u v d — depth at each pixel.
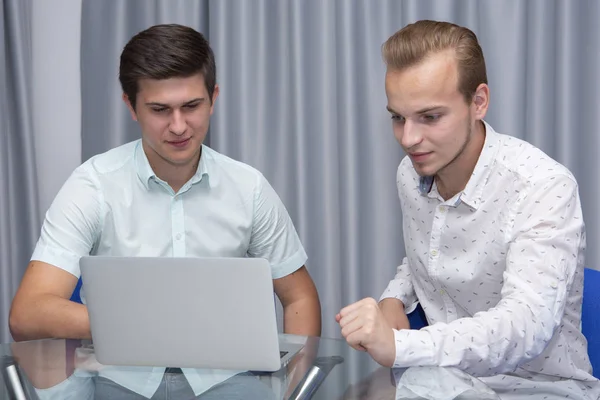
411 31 1.45
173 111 1.58
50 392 1.12
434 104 1.40
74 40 2.65
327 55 2.42
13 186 2.57
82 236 1.70
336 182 2.46
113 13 2.51
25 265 2.59
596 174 2.26
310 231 2.48
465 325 1.30
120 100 2.52
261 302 1.17
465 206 1.60
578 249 1.44
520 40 2.27
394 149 2.42
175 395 1.10
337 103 2.43
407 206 1.75
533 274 1.37
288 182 2.51
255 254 1.88
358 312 1.26
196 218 1.80
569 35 2.24
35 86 2.66
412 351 1.25
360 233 2.44
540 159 1.51
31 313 1.51
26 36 2.55
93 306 1.24
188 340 1.21
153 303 1.21
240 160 2.48
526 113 2.33
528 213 1.46
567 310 1.56
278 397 1.08
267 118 2.48
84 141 2.53
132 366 1.25
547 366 1.56
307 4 2.42
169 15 2.50
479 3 2.32
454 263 1.65
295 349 1.33
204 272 1.17
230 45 2.47
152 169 1.75
